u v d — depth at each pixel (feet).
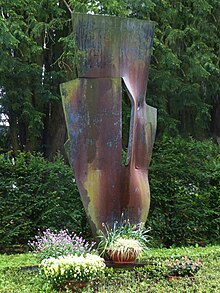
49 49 45.60
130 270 20.21
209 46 46.39
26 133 45.03
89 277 17.83
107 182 22.26
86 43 22.26
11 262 22.50
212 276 19.35
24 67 40.50
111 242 21.11
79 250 20.75
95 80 22.38
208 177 31.71
